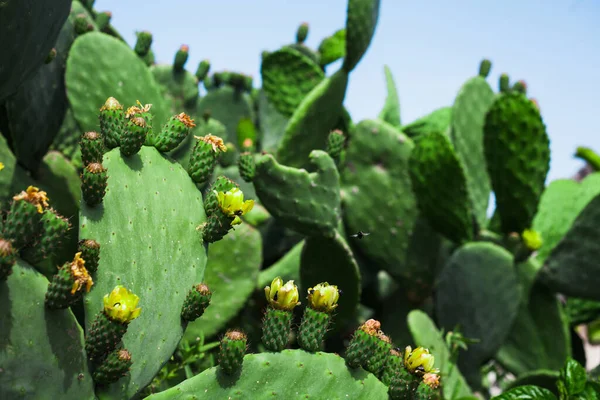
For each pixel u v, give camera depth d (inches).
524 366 101.3
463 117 107.5
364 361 54.1
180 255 55.0
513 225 101.0
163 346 53.0
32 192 46.0
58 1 59.9
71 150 92.0
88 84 82.6
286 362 52.5
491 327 97.4
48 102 83.7
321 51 127.7
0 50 57.1
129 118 54.4
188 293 54.7
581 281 97.4
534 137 95.5
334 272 86.7
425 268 98.8
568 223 113.9
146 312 52.3
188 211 56.4
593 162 127.0
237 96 128.7
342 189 98.6
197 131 105.3
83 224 50.4
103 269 50.4
